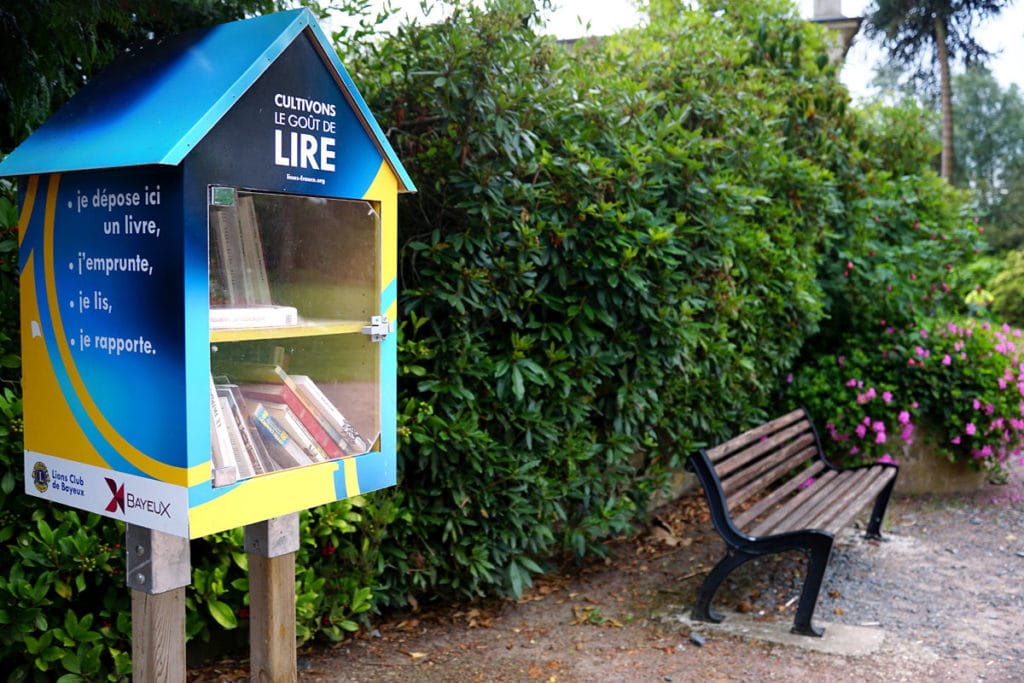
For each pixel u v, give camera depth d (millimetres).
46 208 2111
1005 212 35625
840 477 4918
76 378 2084
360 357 2307
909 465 6066
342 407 2279
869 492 4496
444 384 3609
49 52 2691
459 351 3629
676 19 6172
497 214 3635
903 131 7859
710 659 3510
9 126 2867
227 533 3074
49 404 2164
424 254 3623
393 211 2332
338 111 2148
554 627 3828
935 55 25891
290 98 2029
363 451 2332
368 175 2244
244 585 3098
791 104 6688
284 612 2418
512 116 3625
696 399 5102
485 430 3760
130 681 2869
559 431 3961
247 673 3223
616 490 4660
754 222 5461
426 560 3762
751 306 5262
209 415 1906
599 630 3807
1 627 2656
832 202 6004
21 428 2605
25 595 2623
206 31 2148
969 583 4422
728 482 4090
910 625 3873
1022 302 17828
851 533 5215
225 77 1883
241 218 2006
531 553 4363
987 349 5996
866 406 6004
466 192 3602
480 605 4035
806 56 7086
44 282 2141
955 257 7223
